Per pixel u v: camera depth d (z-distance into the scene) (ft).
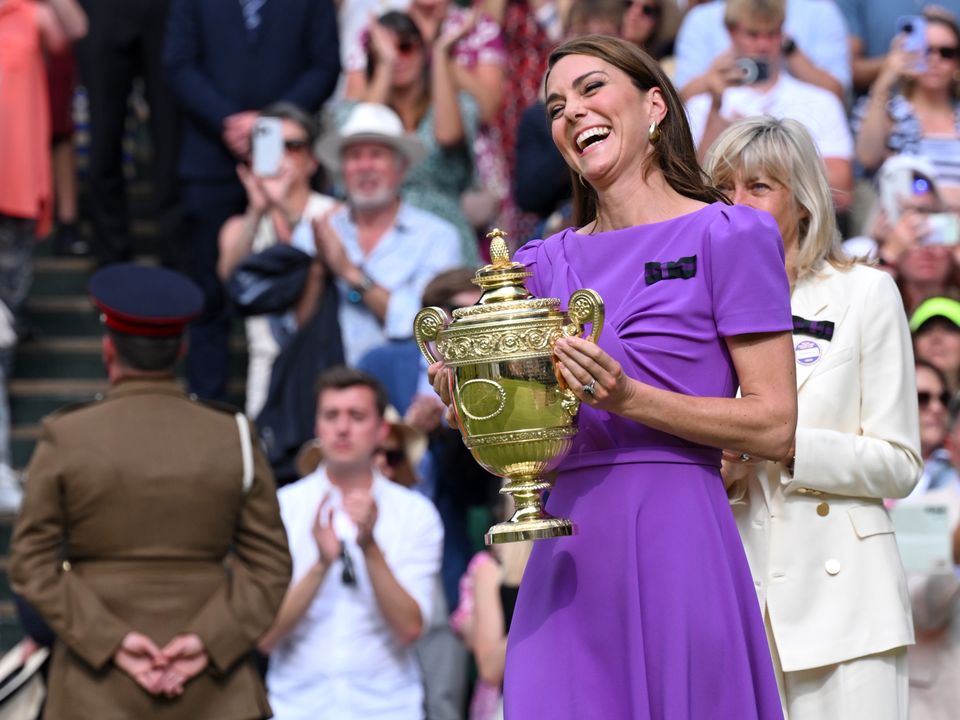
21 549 52.85
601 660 33.27
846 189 75.87
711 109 75.82
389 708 61.31
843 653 39.88
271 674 62.08
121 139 99.45
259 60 91.91
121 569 53.01
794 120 42.73
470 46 92.17
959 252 72.95
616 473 33.53
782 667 39.96
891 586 40.65
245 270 77.20
